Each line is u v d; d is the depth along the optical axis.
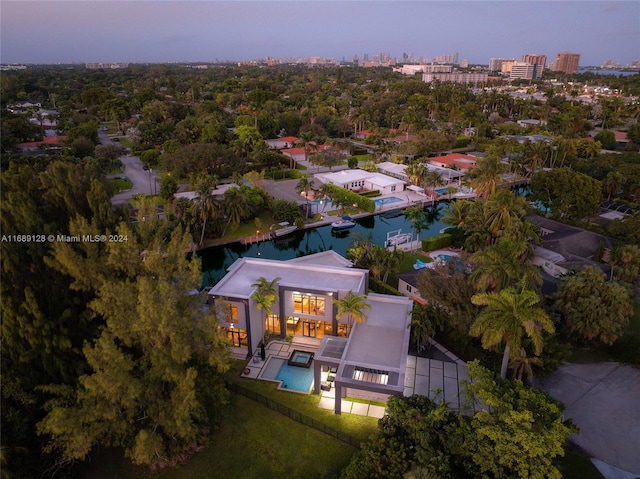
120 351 29.33
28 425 30.19
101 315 34.47
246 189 88.50
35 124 152.25
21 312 30.14
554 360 38.53
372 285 59.19
